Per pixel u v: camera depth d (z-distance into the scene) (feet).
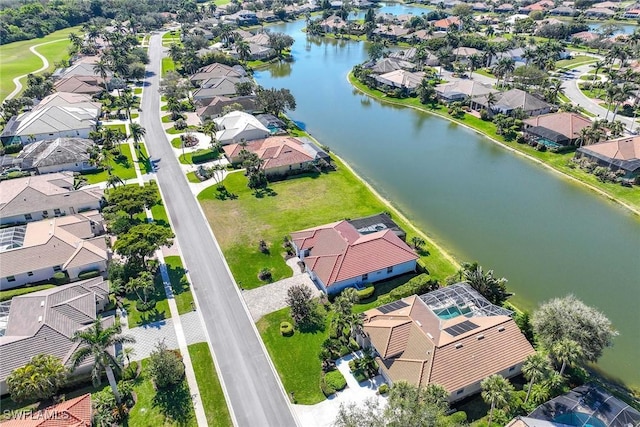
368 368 176.14
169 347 187.73
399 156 369.50
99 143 381.40
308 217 279.90
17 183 294.66
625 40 648.38
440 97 498.69
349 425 138.00
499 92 469.57
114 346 187.42
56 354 173.99
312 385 171.53
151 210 287.89
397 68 571.69
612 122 381.19
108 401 158.20
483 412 159.53
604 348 177.27
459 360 164.45
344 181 324.19
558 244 257.34
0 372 165.37
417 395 142.61
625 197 301.63
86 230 251.39
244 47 631.97
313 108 483.92
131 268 221.05
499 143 395.14
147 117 446.60
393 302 199.00
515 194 310.45
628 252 250.98
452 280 213.25
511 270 236.22
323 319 201.98
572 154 362.74
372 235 237.04
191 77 538.88
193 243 255.91
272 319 202.59
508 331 176.35
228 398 166.61
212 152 365.81
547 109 440.86
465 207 294.46
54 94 444.55
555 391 163.12
